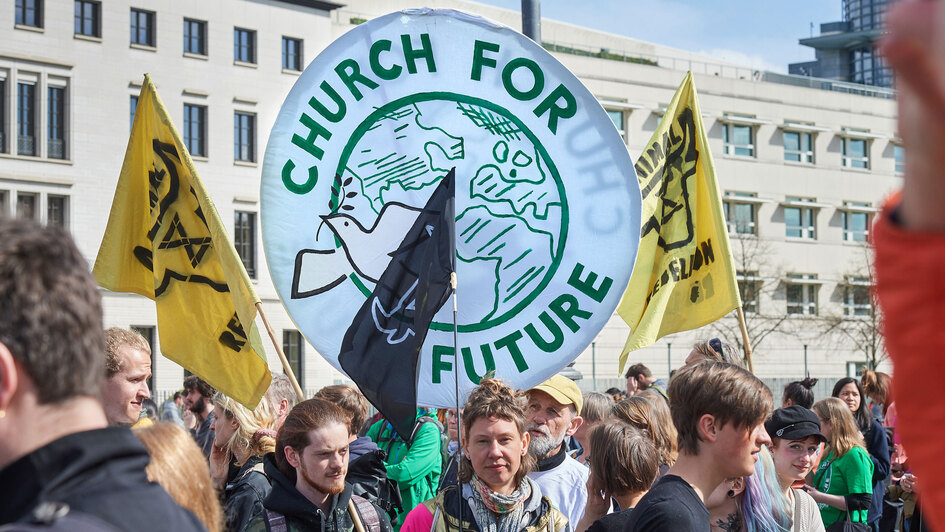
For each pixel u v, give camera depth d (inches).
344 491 160.1
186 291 218.2
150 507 56.4
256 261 1595.7
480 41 181.9
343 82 181.2
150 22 1534.2
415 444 251.6
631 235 178.1
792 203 2101.4
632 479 155.0
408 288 173.9
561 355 179.2
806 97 2150.6
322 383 1605.6
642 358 1862.7
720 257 238.7
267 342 1577.3
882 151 2237.9
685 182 249.3
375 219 179.9
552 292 180.2
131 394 175.9
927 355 28.3
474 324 179.9
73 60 1467.8
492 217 181.8
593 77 1889.8
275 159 179.2
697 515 110.2
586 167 180.4
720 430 114.4
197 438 282.7
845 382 340.8
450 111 182.9
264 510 155.6
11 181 1419.8
